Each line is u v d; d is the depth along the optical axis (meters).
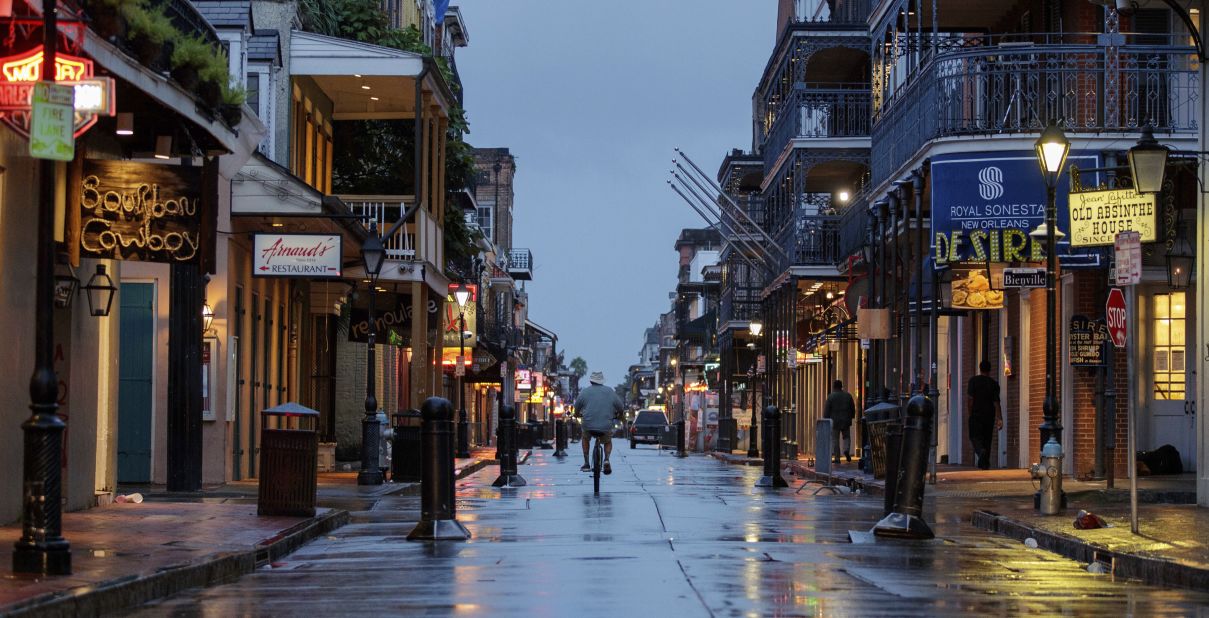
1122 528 15.70
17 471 15.49
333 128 39.81
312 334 35.03
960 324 34.28
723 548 14.74
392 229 30.30
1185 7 20.39
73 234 16.23
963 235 25.16
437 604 10.41
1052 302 18.42
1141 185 16.56
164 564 11.89
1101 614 10.02
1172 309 25.11
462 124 44.00
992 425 29.70
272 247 24.92
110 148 18.33
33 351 15.92
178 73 16.39
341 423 39.47
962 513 19.75
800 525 17.94
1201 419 18.95
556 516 19.48
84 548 13.19
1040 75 26.83
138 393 23.19
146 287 23.12
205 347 24.45
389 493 24.41
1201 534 15.02
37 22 12.60
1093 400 25.06
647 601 10.47
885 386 30.19
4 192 14.98
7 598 9.53
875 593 11.01
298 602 10.72
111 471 19.03
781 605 10.26
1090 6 26.30
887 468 16.97
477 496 24.34
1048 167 18.80
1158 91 24.77
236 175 25.98
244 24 28.81
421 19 57.25
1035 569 13.20
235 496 21.39
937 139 25.41
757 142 70.69
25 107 12.27
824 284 45.00
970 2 29.25
